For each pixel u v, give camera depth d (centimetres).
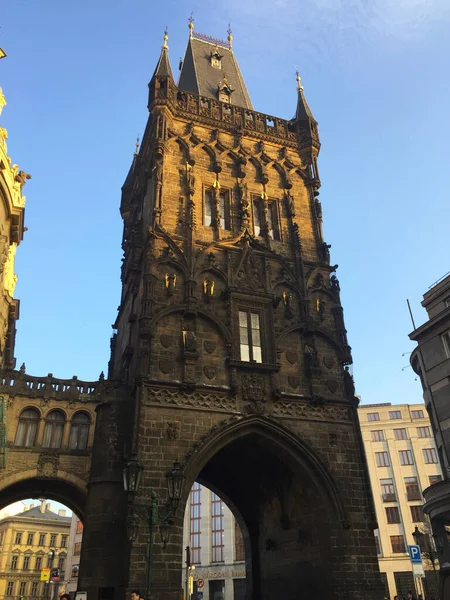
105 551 2686
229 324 3275
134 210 4622
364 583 2795
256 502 3762
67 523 11931
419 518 7788
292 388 3259
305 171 4275
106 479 2859
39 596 10950
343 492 3016
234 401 3058
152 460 2741
